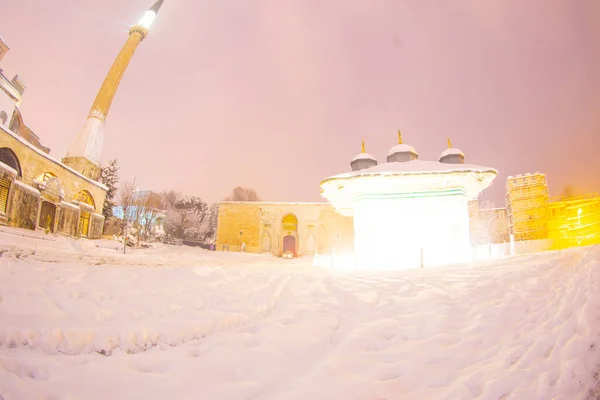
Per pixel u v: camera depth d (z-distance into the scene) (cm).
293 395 546
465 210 2177
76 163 4162
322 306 947
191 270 1152
